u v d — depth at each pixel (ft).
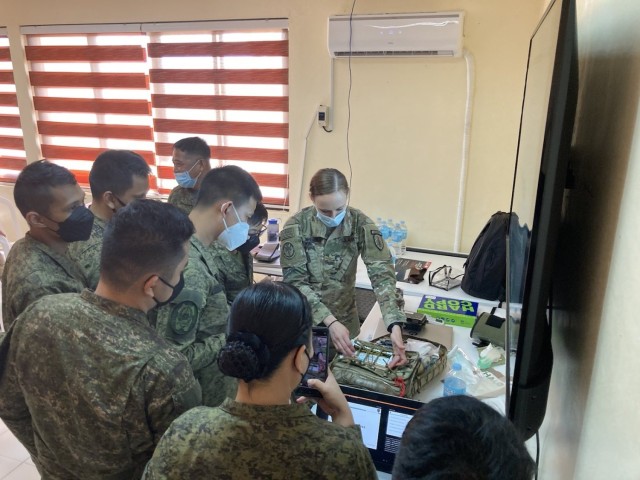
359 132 10.84
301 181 11.64
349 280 6.86
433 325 6.45
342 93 10.69
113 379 3.19
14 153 14.14
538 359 2.79
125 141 13.03
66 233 4.91
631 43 2.42
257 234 6.21
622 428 1.99
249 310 2.63
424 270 9.09
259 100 11.73
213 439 2.57
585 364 2.75
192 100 12.17
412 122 10.40
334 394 3.51
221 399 4.94
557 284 3.83
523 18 9.14
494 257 7.82
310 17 10.43
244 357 2.48
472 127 10.03
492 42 9.42
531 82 4.62
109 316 3.30
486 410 1.93
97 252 5.83
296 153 11.49
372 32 9.77
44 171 4.67
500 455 1.76
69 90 12.99
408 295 8.09
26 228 14.49
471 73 9.64
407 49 9.69
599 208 2.76
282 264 6.65
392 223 11.22
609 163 2.63
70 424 3.32
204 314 4.67
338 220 6.50
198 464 2.55
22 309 4.62
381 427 4.05
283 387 2.69
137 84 12.44
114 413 3.20
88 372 3.20
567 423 3.18
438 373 5.23
